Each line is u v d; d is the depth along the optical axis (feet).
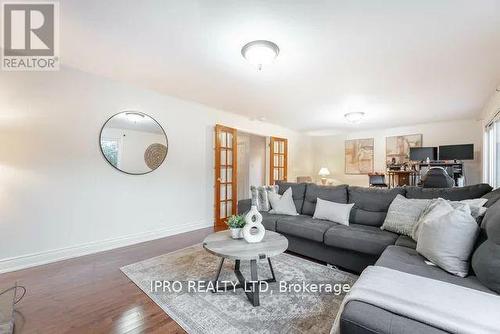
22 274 7.30
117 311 5.49
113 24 6.07
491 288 3.85
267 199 11.44
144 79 9.75
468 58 7.58
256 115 15.78
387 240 6.93
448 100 11.98
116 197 9.99
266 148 19.02
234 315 5.34
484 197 6.52
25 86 7.84
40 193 8.11
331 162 22.63
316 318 5.24
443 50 7.09
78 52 7.59
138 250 9.54
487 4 5.08
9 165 7.58
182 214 12.48
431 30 6.08
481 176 15.24
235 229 7.12
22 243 7.77
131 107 10.45
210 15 5.65
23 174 7.80
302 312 5.46
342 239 7.59
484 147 13.87
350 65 8.16
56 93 8.43
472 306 3.30
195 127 13.12
